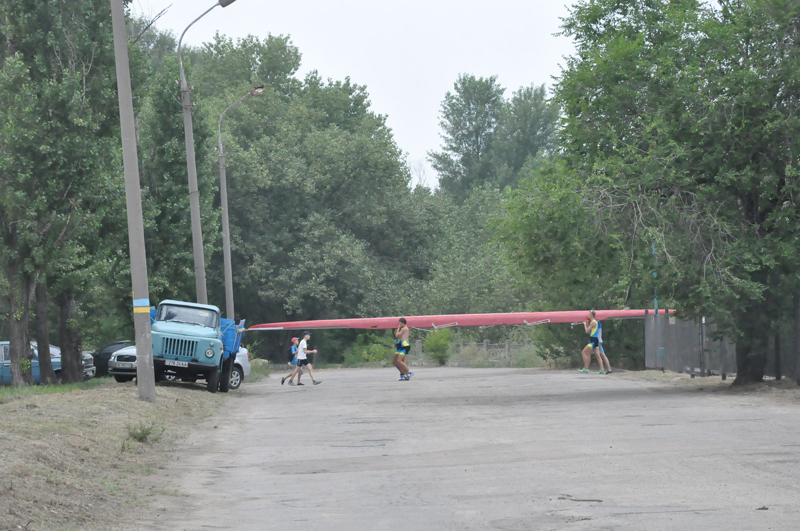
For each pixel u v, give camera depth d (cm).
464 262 10425
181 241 5881
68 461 1636
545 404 3116
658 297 3456
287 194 9525
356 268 9281
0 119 4288
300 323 7500
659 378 4434
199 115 6009
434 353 8144
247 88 9969
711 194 3409
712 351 3934
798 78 3244
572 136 3656
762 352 3450
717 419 2430
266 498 1445
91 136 4441
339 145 9669
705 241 3409
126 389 3369
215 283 9475
